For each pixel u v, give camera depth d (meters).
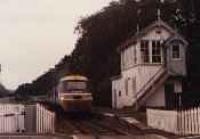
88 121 53.84
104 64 98.44
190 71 71.62
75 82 58.38
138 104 67.94
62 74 70.50
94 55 102.06
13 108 46.81
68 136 39.44
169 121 44.59
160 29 69.75
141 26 94.88
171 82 69.06
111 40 100.62
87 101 57.59
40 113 46.31
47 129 44.69
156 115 47.88
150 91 68.12
